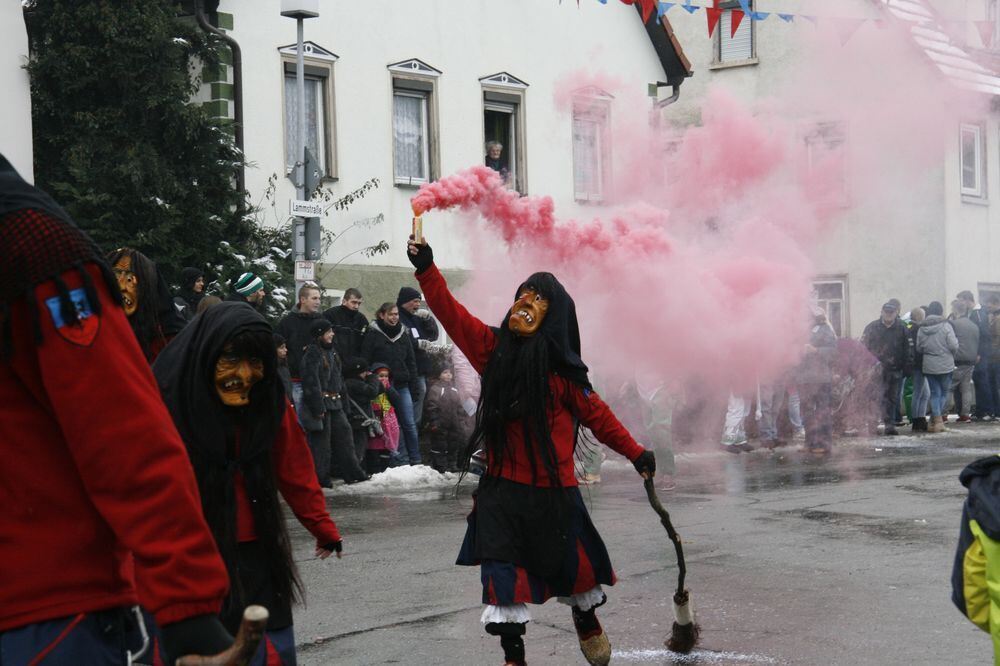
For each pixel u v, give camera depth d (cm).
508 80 2209
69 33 1600
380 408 1383
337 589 784
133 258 503
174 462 249
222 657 233
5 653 256
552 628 687
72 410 244
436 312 585
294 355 1312
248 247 1733
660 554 896
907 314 2503
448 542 964
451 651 632
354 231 1988
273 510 410
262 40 1881
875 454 1673
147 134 1642
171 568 244
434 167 2109
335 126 1972
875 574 815
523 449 559
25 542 257
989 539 358
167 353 407
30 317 243
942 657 610
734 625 680
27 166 1452
